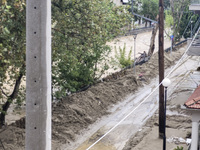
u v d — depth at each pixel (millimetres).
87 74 23562
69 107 19984
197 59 42094
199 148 12906
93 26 15609
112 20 16688
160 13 16828
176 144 15875
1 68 13266
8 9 12875
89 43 16250
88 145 16406
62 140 16594
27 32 4531
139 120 20156
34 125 4598
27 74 4570
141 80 30453
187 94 25141
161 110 16656
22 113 21516
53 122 18359
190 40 22734
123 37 64250
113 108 22750
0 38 13289
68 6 15531
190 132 17141
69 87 21688
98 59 24531
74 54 16453
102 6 16188
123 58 35156
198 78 30359
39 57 4523
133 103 24031
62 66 19828
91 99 22281
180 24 58875
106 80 28609
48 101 4652
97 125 19297
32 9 4484
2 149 14266
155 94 26328
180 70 35469
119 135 17703
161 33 16906
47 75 4605
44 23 4516
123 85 27375
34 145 4617
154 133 17500
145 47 55469
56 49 15758
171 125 18391
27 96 4594
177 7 55750
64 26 15820
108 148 15992
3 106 16562
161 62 16828
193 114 11164
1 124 16656
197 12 24641
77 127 18469
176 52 49719
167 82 13078
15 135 15859
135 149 15398
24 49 14234
